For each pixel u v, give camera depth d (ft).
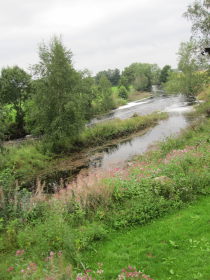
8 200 28.73
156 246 21.35
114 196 30.07
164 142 60.18
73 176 57.36
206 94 135.74
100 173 39.09
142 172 38.75
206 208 26.40
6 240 24.35
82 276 17.72
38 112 76.43
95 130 87.30
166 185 30.01
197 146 48.70
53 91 76.23
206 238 21.31
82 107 79.71
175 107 141.59
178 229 23.27
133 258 20.39
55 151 77.00
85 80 81.35
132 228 24.88
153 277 18.04
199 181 31.12
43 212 28.04
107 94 169.37
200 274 17.39
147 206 26.86
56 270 16.70
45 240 22.30
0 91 115.65
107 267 19.62
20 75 116.57
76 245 21.90
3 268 20.16
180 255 19.86
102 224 25.48
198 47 92.17
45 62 75.82
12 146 77.05
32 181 57.57
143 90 307.99
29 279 16.94
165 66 328.49
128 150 71.92
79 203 27.96
